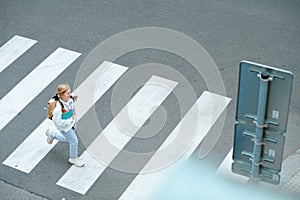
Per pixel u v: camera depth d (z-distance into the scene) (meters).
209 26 16.84
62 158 13.57
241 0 17.62
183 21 17.02
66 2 17.81
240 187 12.77
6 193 12.98
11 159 13.62
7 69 15.91
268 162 8.23
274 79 7.61
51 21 17.27
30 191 12.99
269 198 12.30
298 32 16.56
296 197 12.22
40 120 14.48
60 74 15.68
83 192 12.90
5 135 14.17
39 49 16.47
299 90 14.95
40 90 15.27
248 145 8.27
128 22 17.06
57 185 13.05
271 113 7.85
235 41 16.38
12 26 17.19
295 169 12.88
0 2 17.95
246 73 7.75
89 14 17.39
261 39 16.41
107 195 12.82
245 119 8.09
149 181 13.05
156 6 17.53
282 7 17.36
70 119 12.71
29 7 17.73
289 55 15.91
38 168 13.41
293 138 13.77
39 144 13.91
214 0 17.66
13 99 15.06
